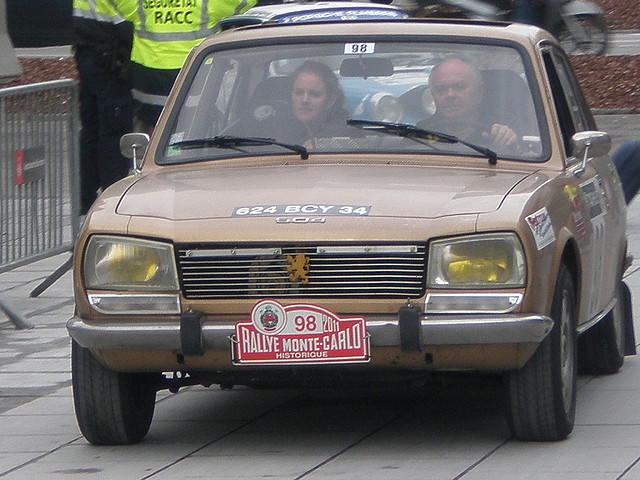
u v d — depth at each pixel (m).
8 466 22.44
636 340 31.25
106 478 21.45
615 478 20.55
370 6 47.72
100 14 42.44
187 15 42.59
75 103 37.81
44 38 57.41
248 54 26.12
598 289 25.64
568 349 23.05
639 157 33.34
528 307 21.09
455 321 20.92
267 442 23.44
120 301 21.83
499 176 23.36
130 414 23.03
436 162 24.27
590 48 79.38
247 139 25.05
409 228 21.19
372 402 26.31
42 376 29.28
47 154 37.06
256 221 21.52
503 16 66.75
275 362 21.36
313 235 21.22
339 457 22.27
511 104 24.84
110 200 22.78
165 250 21.66
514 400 22.20
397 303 21.14
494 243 21.12
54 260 45.00
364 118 25.11
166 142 25.56
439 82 25.02
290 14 46.38
